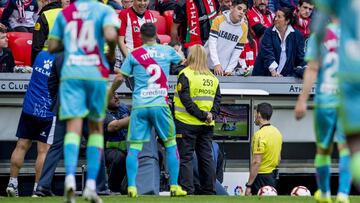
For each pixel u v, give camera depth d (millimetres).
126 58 34906
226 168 43938
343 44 17766
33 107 38156
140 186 38062
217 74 44625
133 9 44031
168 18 50250
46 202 31188
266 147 41125
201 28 46906
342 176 26875
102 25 24766
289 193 47406
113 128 38625
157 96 34812
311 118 45094
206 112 37906
